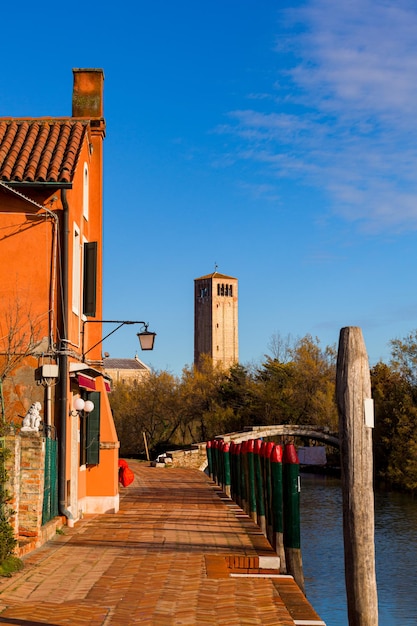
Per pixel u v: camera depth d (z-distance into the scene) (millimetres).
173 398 84125
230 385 83250
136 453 84188
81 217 19812
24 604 9555
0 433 13320
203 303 180000
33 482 14031
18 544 13102
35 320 17312
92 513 20875
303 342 82500
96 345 19859
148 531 16859
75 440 18922
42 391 17078
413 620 20625
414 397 58594
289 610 9516
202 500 26047
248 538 15734
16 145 18781
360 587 7320
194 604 9742
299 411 78438
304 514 40438
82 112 22094
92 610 9289
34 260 17438
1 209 17516
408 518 39938
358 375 7457
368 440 7410
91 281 19953
